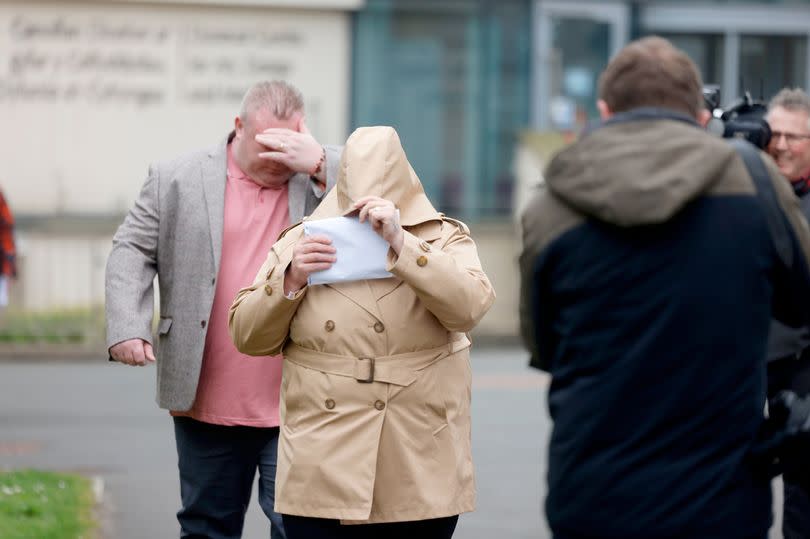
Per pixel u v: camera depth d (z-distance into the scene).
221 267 7.44
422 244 5.79
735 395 4.61
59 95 22.88
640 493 4.59
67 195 22.91
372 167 5.99
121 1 22.80
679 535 4.57
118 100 22.97
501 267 23.36
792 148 7.65
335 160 7.33
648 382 4.61
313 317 5.96
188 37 22.98
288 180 7.51
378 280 5.95
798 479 4.99
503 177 24.00
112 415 15.30
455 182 23.94
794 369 7.05
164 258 7.54
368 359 5.91
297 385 6.04
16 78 22.80
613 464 4.62
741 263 4.59
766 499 4.71
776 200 4.67
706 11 25.34
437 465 6.00
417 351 5.97
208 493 7.57
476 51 23.89
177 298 7.45
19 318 21.39
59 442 13.59
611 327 4.65
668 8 25.23
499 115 24.06
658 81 4.73
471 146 23.94
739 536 4.60
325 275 5.90
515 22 24.03
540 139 23.64
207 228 7.43
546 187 4.83
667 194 4.50
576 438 4.69
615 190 4.55
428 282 5.74
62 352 20.92
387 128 6.12
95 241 22.73
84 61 22.88
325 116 23.42
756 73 25.67
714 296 4.58
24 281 22.61
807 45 25.75
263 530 9.92
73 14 22.80
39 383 17.86
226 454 7.52
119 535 9.57
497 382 18.31
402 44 23.59
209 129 23.14
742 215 4.61
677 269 4.58
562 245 4.71
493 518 10.37
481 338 22.70
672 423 4.61
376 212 5.73
